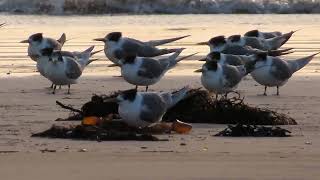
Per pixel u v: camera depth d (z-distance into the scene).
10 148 14.18
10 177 11.73
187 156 13.43
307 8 69.44
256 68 22.70
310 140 15.29
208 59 22.20
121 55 26.77
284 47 36.75
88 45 38.03
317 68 29.44
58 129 15.65
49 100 21.38
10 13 63.53
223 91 20.38
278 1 70.62
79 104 20.62
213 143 14.84
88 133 15.35
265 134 15.84
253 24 54.72
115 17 61.62
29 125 17.17
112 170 12.23
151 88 24.05
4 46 37.28
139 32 46.16
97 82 25.39
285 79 22.83
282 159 13.21
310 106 20.58
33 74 27.30
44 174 11.93
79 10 65.50
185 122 17.61
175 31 47.16
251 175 11.93
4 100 21.34
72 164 12.70
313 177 11.81
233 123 17.59
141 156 13.41
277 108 20.17
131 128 15.97
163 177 11.77
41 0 65.62
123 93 15.73
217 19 60.19
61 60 22.80
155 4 68.06
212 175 11.91
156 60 22.44
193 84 24.81
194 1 68.75
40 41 27.84
